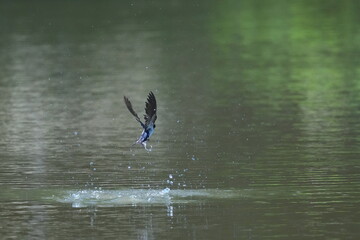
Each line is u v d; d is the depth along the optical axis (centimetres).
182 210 1437
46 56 3612
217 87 2816
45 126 2261
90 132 2181
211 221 1364
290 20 4544
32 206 1483
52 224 1372
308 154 1853
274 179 1642
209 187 1595
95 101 2616
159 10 5044
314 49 3647
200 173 1714
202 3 5322
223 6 5172
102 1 5494
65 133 2167
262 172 1702
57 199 1530
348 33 4044
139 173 1728
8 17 4934
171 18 4725
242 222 1353
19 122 2320
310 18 4588
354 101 2511
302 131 2109
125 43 3909
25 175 1722
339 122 2208
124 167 1788
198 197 1523
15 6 5403
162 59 3459
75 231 1329
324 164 1752
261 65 3272
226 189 1572
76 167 1791
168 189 1568
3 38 4184
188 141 2042
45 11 5125
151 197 1527
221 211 1420
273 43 3850
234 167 1756
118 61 3428
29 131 2198
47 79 3052
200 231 1312
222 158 1847
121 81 2969
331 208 1423
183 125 2236
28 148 1994
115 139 2089
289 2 5244
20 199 1530
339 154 1842
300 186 1579
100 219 1395
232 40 3956
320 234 1280
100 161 1848
